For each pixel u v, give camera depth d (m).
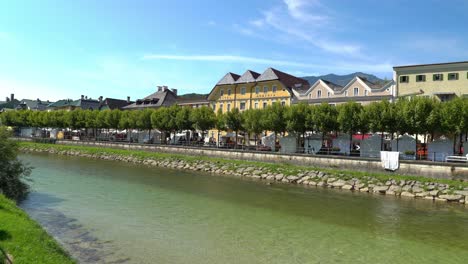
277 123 53.31
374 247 19.30
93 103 133.88
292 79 78.31
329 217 25.62
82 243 17.95
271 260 16.77
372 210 28.16
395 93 56.97
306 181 42.19
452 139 43.72
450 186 33.94
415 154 43.00
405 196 34.69
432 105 41.78
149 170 52.84
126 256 16.39
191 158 60.25
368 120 45.41
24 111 108.88
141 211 25.58
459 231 22.58
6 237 13.41
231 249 18.06
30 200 27.89
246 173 48.62
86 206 26.58
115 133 93.12
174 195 32.34
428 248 19.30
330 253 18.11
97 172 47.69
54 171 47.09
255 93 76.19
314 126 49.81
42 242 14.13
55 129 106.69
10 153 27.41
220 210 26.83
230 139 72.25
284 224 23.44
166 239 19.25
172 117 70.56
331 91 64.19
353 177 40.31
